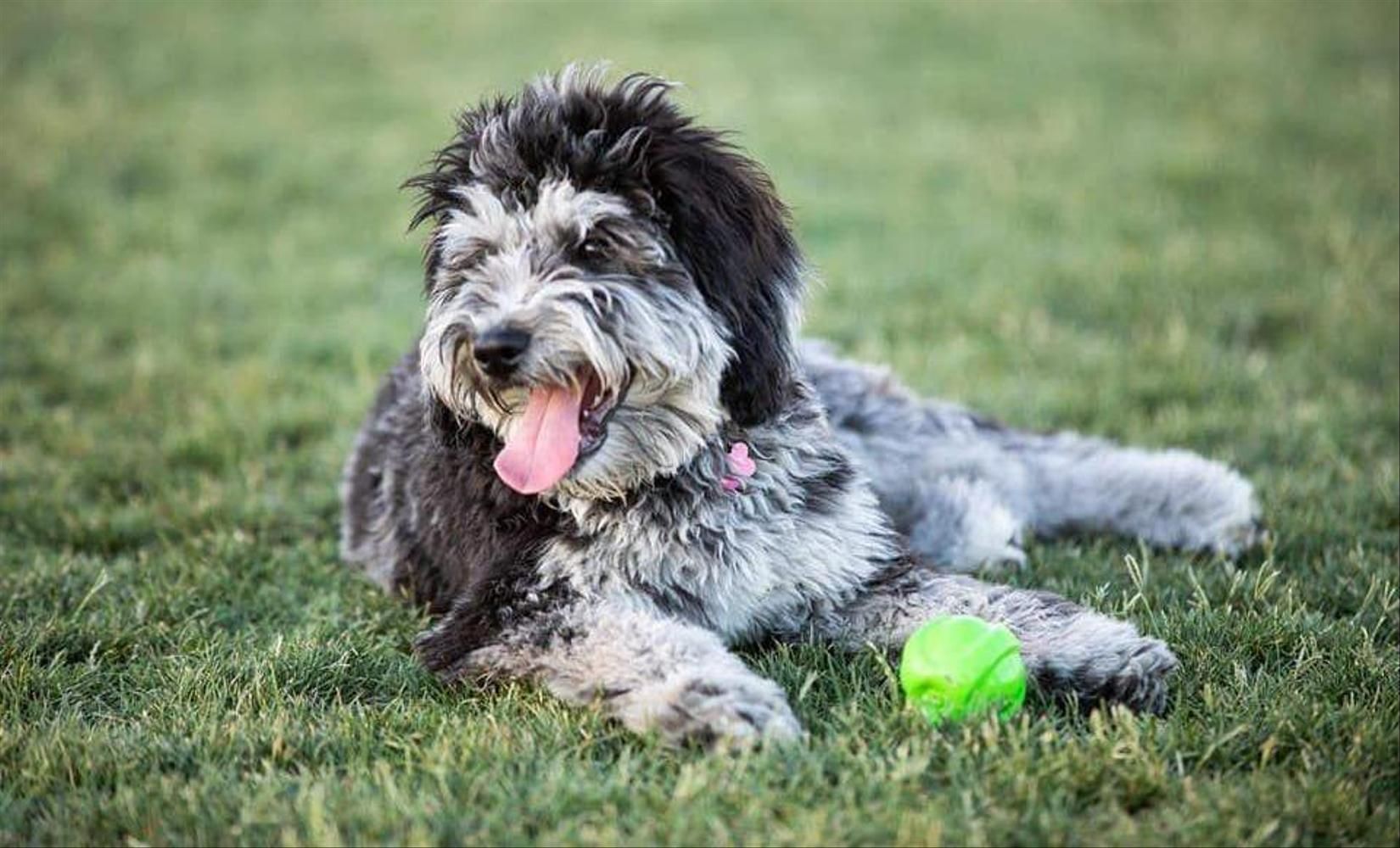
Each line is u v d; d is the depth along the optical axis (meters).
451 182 7.55
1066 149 19.83
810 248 16.33
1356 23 26.41
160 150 20.66
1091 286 14.77
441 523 8.00
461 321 7.01
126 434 11.59
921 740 6.10
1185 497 9.28
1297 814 5.59
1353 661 6.95
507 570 7.30
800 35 26.33
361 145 20.84
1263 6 27.83
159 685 7.28
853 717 6.32
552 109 7.32
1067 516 9.56
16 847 5.68
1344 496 9.62
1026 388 12.12
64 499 10.08
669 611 7.26
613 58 24.62
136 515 9.86
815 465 7.66
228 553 9.20
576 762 6.07
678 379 7.04
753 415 7.38
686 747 6.18
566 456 6.92
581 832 5.51
